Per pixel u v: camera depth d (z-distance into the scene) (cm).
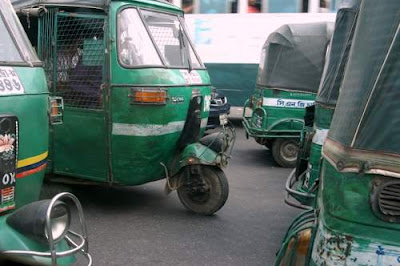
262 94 877
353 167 220
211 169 559
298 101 851
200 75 592
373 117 220
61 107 378
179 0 1239
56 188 613
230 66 1221
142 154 526
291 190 444
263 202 646
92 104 525
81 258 444
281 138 865
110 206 599
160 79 519
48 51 545
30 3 559
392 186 215
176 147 562
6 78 294
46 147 332
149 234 514
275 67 868
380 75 220
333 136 247
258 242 502
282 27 890
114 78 512
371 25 233
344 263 225
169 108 523
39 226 261
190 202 576
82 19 527
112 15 514
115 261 446
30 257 265
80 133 535
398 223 216
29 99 305
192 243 494
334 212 230
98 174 544
